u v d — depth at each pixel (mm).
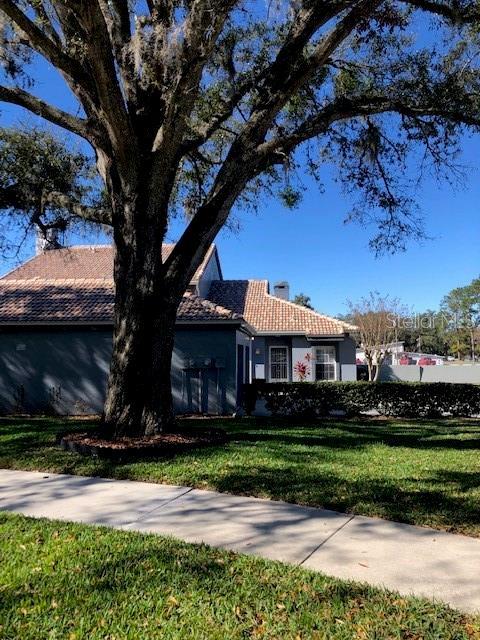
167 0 8570
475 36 9922
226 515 5543
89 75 8656
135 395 9039
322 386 17109
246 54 10977
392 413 17062
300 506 5867
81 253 25203
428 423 14898
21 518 5445
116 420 8992
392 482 6730
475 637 3129
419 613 3402
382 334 33094
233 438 10227
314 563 4258
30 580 3926
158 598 3613
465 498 5996
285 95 9383
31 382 17250
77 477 7277
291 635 3170
